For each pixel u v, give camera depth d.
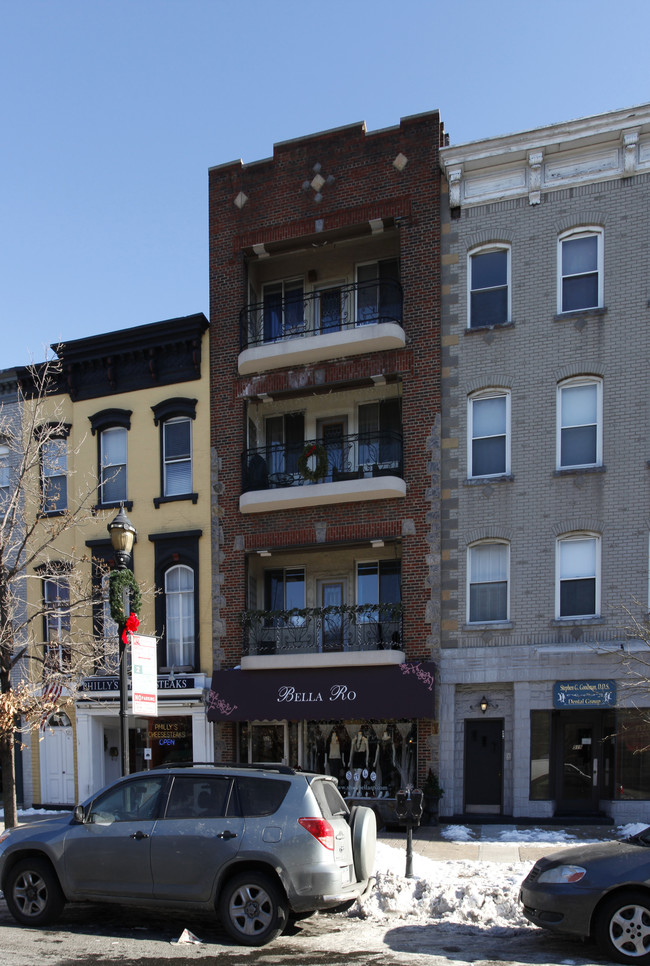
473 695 17.72
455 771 17.53
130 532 12.91
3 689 14.74
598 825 16.25
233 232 21.39
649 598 16.67
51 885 9.16
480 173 19.08
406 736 18.42
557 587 17.36
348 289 21.00
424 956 8.04
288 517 19.86
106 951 8.20
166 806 9.02
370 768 18.59
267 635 19.94
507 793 17.19
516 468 17.98
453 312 19.00
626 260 17.70
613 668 16.58
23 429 18.53
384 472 19.47
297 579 20.98
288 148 21.05
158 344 21.58
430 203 19.52
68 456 22.23
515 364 18.30
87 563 20.17
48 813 20.00
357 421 20.98
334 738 19.08
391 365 19.30
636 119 17.66
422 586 18.34
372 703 17.72
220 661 19.98
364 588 20.30
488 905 9.59
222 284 21.33
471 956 8.03
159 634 20.62
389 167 19.98
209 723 19.67
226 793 8.93
